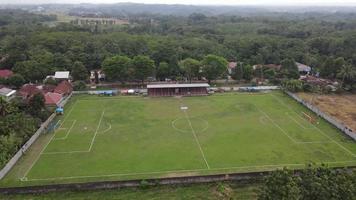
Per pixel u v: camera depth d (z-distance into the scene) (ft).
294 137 263.90
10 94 356.79
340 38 586.04
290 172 157.07
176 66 448.24
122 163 220.84
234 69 449.48
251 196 183.93
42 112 295.89
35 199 181.57
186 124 292.40
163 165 217.97
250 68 441.27
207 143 253.03
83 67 433.89
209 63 428.56
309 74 486.38
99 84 430.20
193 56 511.40
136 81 439.22
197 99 368.07
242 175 200.85
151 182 194.29
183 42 602.44
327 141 256.73
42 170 211.00
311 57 524.93
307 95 379.96
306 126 287.28
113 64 412.98
